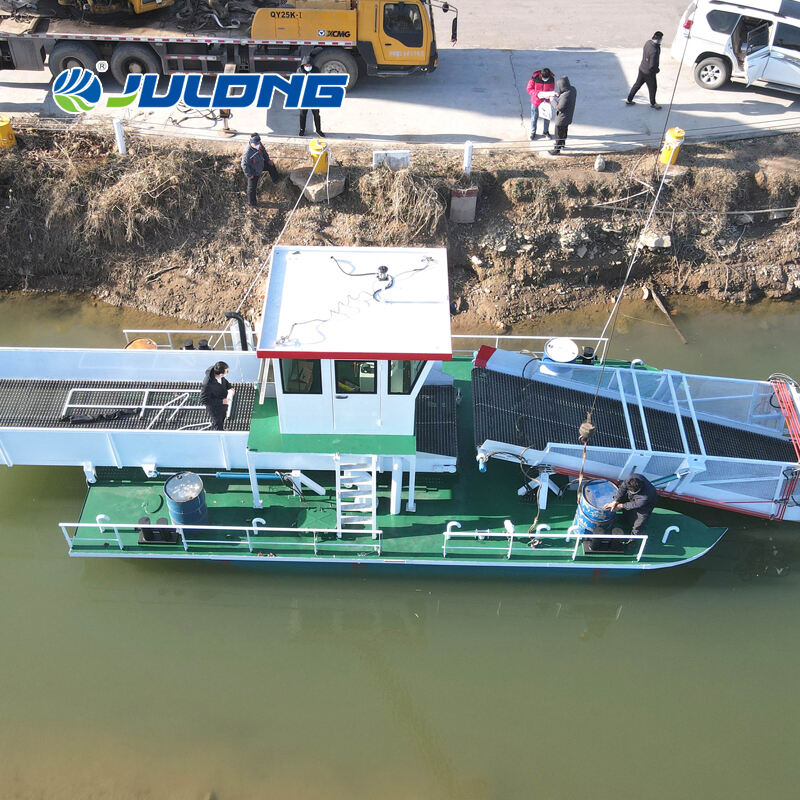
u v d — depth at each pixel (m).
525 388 12.37
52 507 12.15
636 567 10.93
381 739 9.79
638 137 17.52
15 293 16.11
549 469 11.39
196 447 11.28
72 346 15.00
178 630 11.02
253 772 9.38
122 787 9.19
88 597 11.24
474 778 9.43
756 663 10.73
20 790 9.13
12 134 16.30
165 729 9.79
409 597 11.40
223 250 16.05
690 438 12.20
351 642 11.07
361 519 10.99
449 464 11.55
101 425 12.05
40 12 17.33
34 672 10.37
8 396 12.43
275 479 11.80
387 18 16.95
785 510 11.83
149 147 16.67
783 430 12.65
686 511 12.39
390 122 17.86
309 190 16.06
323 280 10.77
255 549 10.92
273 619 11.31
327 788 9.27
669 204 16.44
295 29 16.92
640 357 15.09
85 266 16.17
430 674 10.63
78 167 16.16
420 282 10.81
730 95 19.06
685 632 11.08
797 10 17.59
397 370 10.00
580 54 20.80
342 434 10.77
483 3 23.64
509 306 15.88
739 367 14.94
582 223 16.17
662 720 10.10
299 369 9.98
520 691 10.42
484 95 18.94
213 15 17.44
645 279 16.52
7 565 11.47
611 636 11.11
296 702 10.19
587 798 9.29
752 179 16.67
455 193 15.95
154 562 11.40
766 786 9.47
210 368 11.33
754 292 16.44
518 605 11.47
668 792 9.38
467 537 11.19
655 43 17.08
